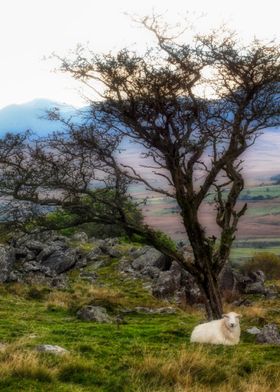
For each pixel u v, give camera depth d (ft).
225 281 109.60
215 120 68.23
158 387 35.14
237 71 65.10
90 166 68.74
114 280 118.42
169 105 65.51
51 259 126.72
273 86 67.77
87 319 69.97
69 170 68.18
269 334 57.31
